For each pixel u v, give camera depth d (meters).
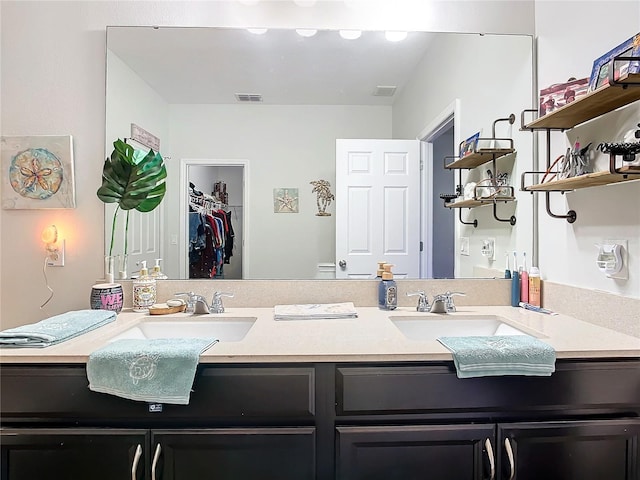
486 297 1.70
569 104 1.18
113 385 1.01
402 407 1.06
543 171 1.54
